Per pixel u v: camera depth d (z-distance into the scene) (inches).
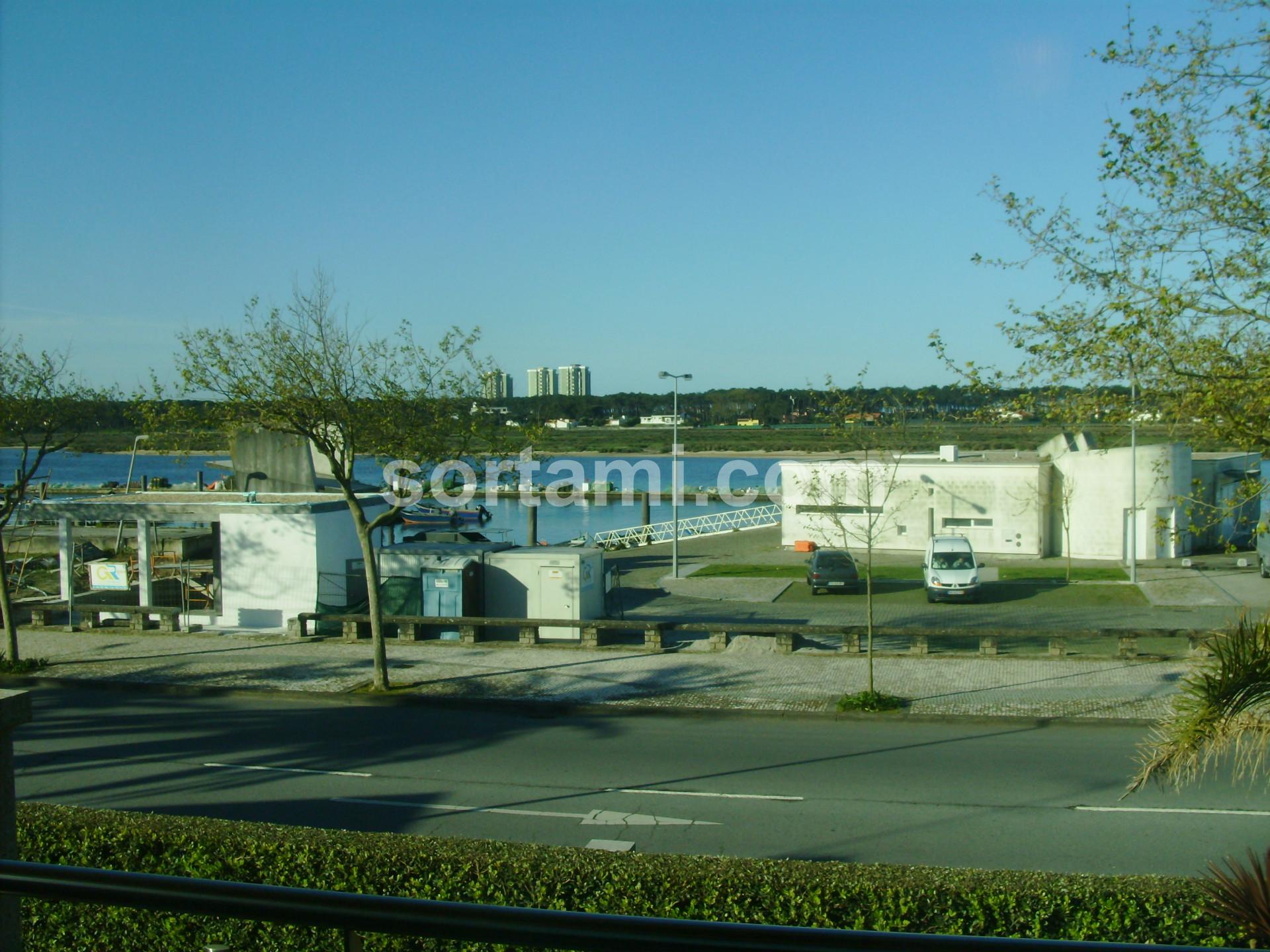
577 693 692.7
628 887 286.2
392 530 1121.4
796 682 709.3
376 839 314.3
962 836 411.8
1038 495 1491.1
